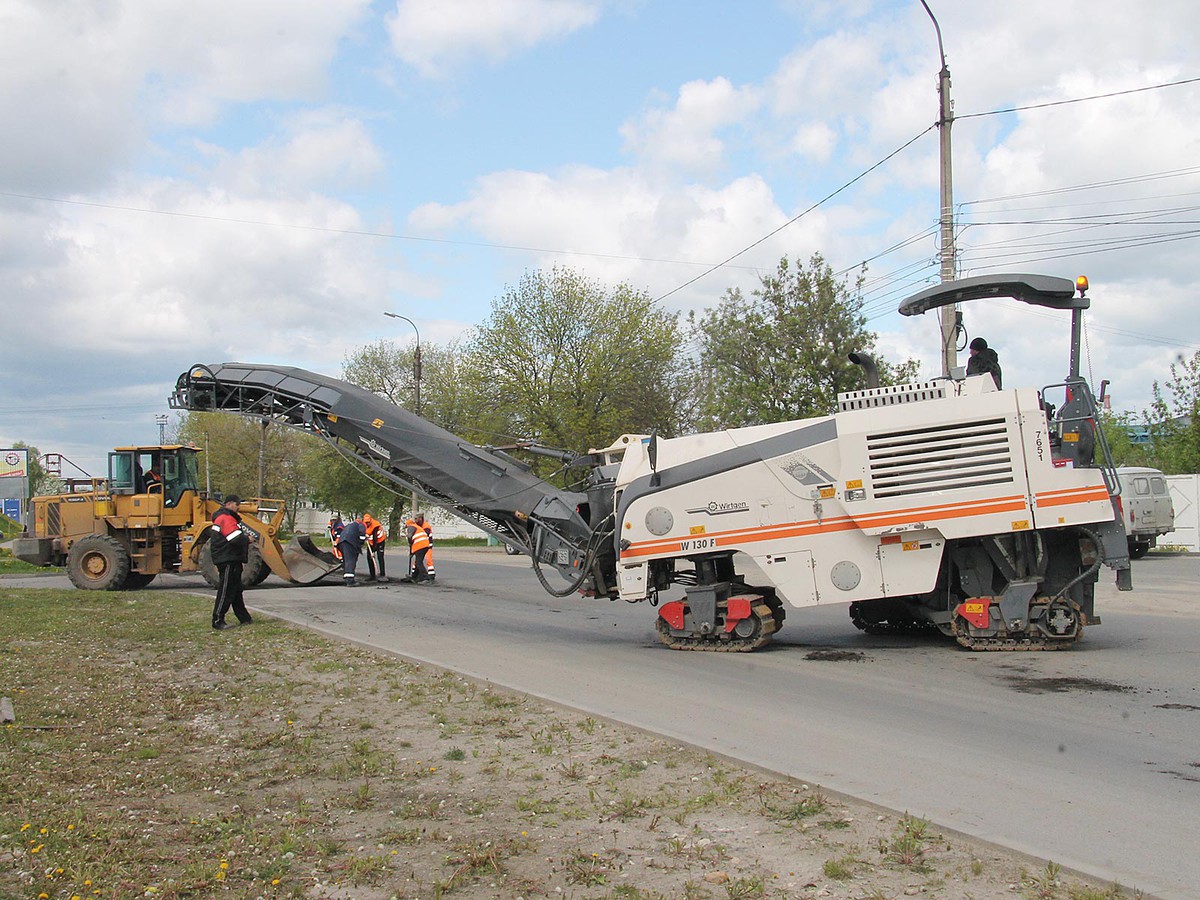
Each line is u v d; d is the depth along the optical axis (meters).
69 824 5.37
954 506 10.34
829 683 9.20
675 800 5.65
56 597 19.00
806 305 24.55
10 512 45.34
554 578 23.91
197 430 62.94
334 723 7.86
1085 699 8.27
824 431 10.82
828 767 6.19
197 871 4.68
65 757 6.86
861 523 10.56
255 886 4.55
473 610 16.38
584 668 10.16
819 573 10.81
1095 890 4.21
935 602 11.25
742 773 6.14
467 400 41.25
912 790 5.69
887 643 11.69
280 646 11.88
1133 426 42.44
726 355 25.67
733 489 11.11
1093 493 10.03
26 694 9.09
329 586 21.66
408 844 5.07
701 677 9.59
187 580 24.56
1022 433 10.24
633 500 11.48
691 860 4.75
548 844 5.04
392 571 27.58
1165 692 8.49
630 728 7.35
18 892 4.48
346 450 14.66
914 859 4.64
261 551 20.77
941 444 10.43
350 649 11.52
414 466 13.90
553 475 13.66
